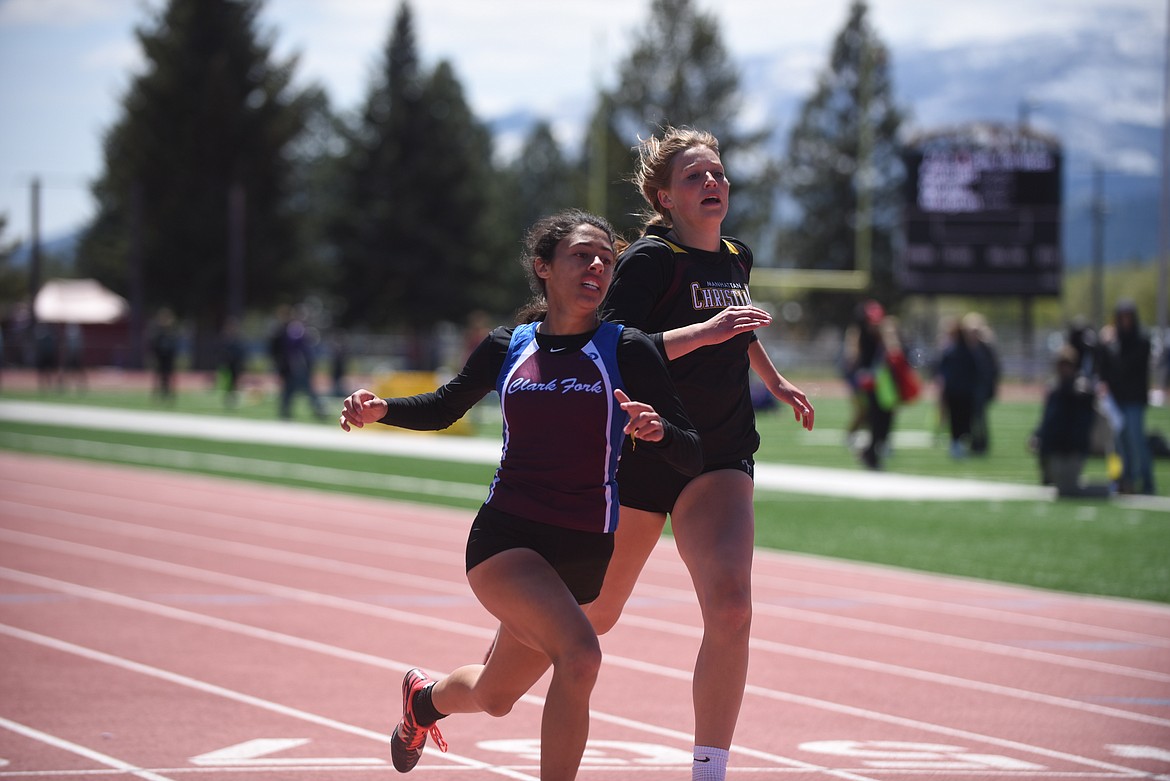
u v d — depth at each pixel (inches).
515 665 385.4
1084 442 1376.7
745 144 5777.6
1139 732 534.6
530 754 496.7
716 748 386.9
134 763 474.3
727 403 419.8
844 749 504.4
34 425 2343.8
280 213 5418.3
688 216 434.3
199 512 1251.2
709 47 5679.1
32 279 4734.3
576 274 373.1
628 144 5428.2
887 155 6215.6
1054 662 667.4
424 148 5615.2
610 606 429.4
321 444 2020.2
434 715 414.9
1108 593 861.8
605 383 369.4
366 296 5595.5
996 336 4963.1
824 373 4635.8
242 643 692.1
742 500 409.7
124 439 2078.0
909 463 1797.5
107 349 4685.0
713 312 427.2
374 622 751.7
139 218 5073.8
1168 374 3304.6
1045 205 3009.4
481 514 379.6
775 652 685.3
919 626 754.2
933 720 551.2
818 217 6235.2
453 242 5639.8
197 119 5236.2
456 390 393.7
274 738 511.2
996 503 1337.4
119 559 978.1
